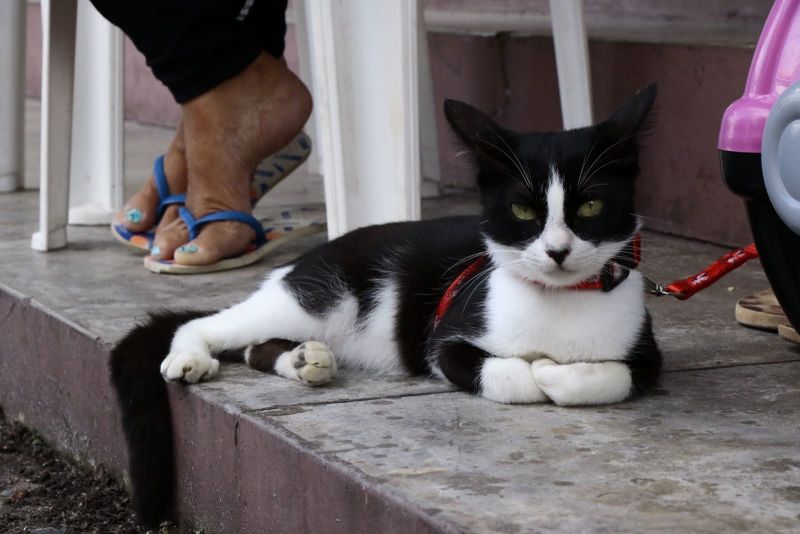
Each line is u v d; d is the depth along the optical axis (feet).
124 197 20.72
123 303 14.07
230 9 15.43
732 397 10.12
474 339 10.51
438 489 8.03
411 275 11.58
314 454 8.85
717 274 11.53
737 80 16.49
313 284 11.78
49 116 16.85
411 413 9.87
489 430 9.36
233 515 10.25
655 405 9.94
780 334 11.99
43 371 14.02
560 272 9.91
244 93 15.81
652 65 17.99
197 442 10.75
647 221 18.39
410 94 14.25
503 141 10.19
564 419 9.61
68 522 11.77
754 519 7.44
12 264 16.35
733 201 16.75
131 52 33.94
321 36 14.47
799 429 9.24
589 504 7.72
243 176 16.11
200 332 11.71
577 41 16.96
